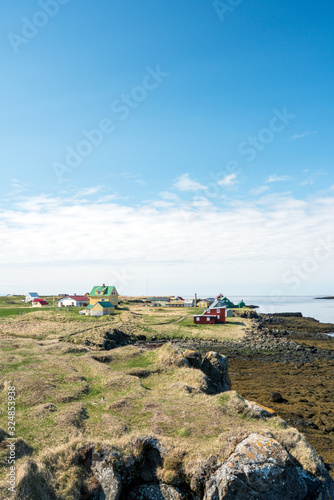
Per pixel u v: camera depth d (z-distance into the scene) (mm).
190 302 157375
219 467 14961
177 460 16156
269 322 132500
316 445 26531
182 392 24516
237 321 104812
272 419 19312
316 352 68688
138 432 18234
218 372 33312
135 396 23609
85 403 23156
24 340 43938
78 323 80000
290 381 46344
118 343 69938
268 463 14578
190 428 18281
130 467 16547
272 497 13984
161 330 84938
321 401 37719
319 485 15352
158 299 189000
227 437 16578
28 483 14672
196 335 81188
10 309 101375
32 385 25375
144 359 34375
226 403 20969
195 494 15273
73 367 31000
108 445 16922
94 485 15703
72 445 17141
